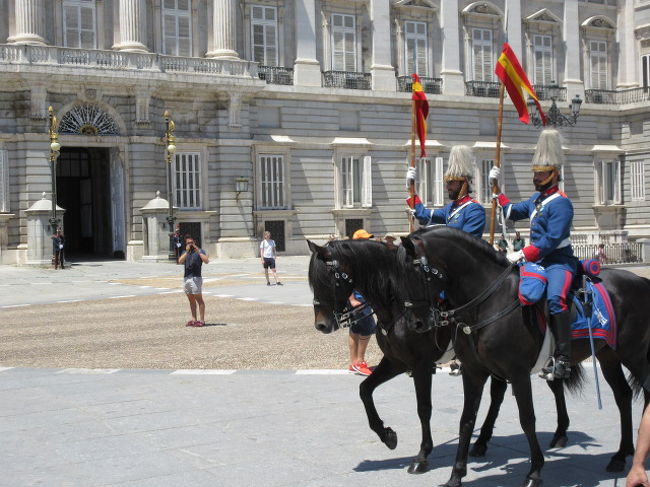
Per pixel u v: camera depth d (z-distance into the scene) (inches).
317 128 2076.8
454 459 346.3
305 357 608.4
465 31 2285.9
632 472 218.4
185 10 1946.4
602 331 319.0
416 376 332.2
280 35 2054.6
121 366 581.3
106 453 356.5
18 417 424.5
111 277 1465.3
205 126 1937.7
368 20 2151.8
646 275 1419.8
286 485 312.0
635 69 2506.2
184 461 343.3
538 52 2391.7
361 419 412.8
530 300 299.9
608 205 2464.3
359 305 339.0
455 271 307.9
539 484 300.5
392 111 2170.3
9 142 1733.5
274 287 1246.9
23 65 1683.1
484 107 2279.8
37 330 794.8
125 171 1825.8
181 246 1868.8
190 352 639.1
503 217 354.0
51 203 1684.3
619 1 2513.5
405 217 2181.3
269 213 2007.9
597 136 2474.2
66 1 1813.5
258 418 416.5
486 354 306.8
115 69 1768.0
